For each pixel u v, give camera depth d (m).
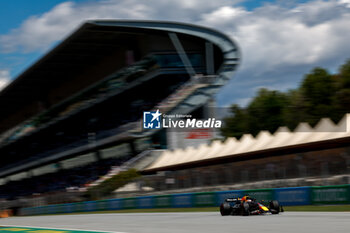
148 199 55.47
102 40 109.25
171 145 94.00
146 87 108.88
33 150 130.62
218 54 111.69
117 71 117.62
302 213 29.95
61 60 121.06
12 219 56.81
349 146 49.97
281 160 56.50
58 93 149.00
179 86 106.62
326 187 36.25
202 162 73.56
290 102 131.75
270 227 20.47
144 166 87.19
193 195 49.34
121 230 24.53
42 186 104.75
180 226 24.58
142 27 99.44
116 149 99.06
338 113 107.56
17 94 148.50
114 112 111.81
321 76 114.25
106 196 68.25
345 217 24.95
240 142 73.00
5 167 143.50
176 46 102.44
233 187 57.34
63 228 30.30
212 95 99.50
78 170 100.69
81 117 117.62
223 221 26.09
